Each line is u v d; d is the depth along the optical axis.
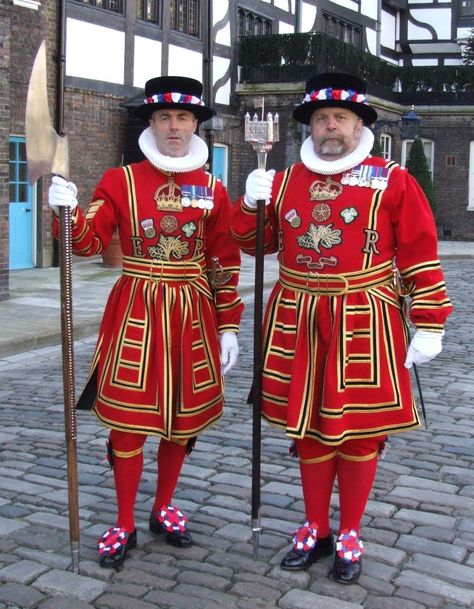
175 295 2.91
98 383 2.98
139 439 2.96
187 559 3.01
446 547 3.13
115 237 10.50
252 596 2.75
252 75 16.62
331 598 2.74
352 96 2.71
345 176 2.77
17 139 11.44
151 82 2.90
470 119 19.91
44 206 11.87
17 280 10.62
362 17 21.12
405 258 2.78
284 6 18.02
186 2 15.05
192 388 2.93
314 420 2.78
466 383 5.76
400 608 2.68
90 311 8.36
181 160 2.91
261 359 2.87
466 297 10.16
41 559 3.01
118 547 2.95
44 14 11.45
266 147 2.81
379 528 3.29
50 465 4.05
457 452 4.27
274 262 13.37
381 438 2.83
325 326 2.75
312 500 2.93
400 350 2.79
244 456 4.16
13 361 6.68
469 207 20.17
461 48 22.78
